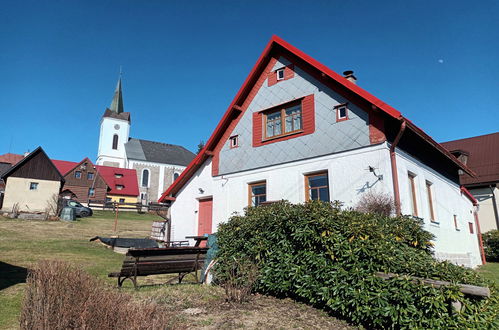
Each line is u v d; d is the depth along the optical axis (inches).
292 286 275.3
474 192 969.5
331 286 240.1
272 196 485.4
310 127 463.8
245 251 321.7
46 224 1008.9
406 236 291.7
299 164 464.1
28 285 175.0
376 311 207.0
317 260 253.0
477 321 175.9
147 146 2923.2
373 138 396.8
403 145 424.8
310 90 476.4
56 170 1494.8
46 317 136.9
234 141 567.8
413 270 216.1
